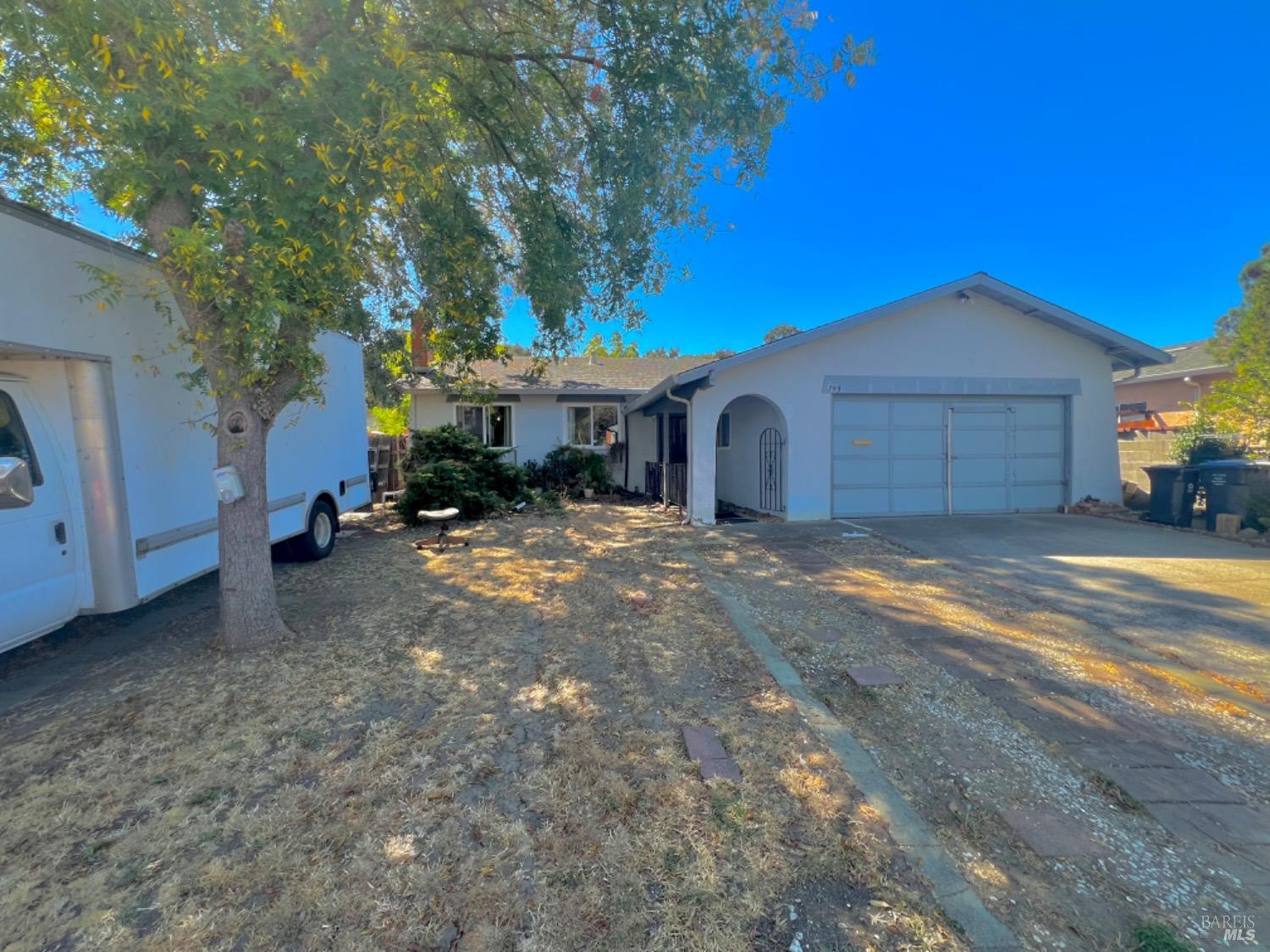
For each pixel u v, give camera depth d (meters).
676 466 12.92
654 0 5.89
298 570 7.69
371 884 2.43
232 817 2.86
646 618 5.62
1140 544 8.62
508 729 3.64
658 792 3.01
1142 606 5.86
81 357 4.44
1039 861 2.58
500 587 6.75
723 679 4.32
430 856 2.58
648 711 3.86
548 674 4.42
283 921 2.25
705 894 2.38
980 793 3.03
